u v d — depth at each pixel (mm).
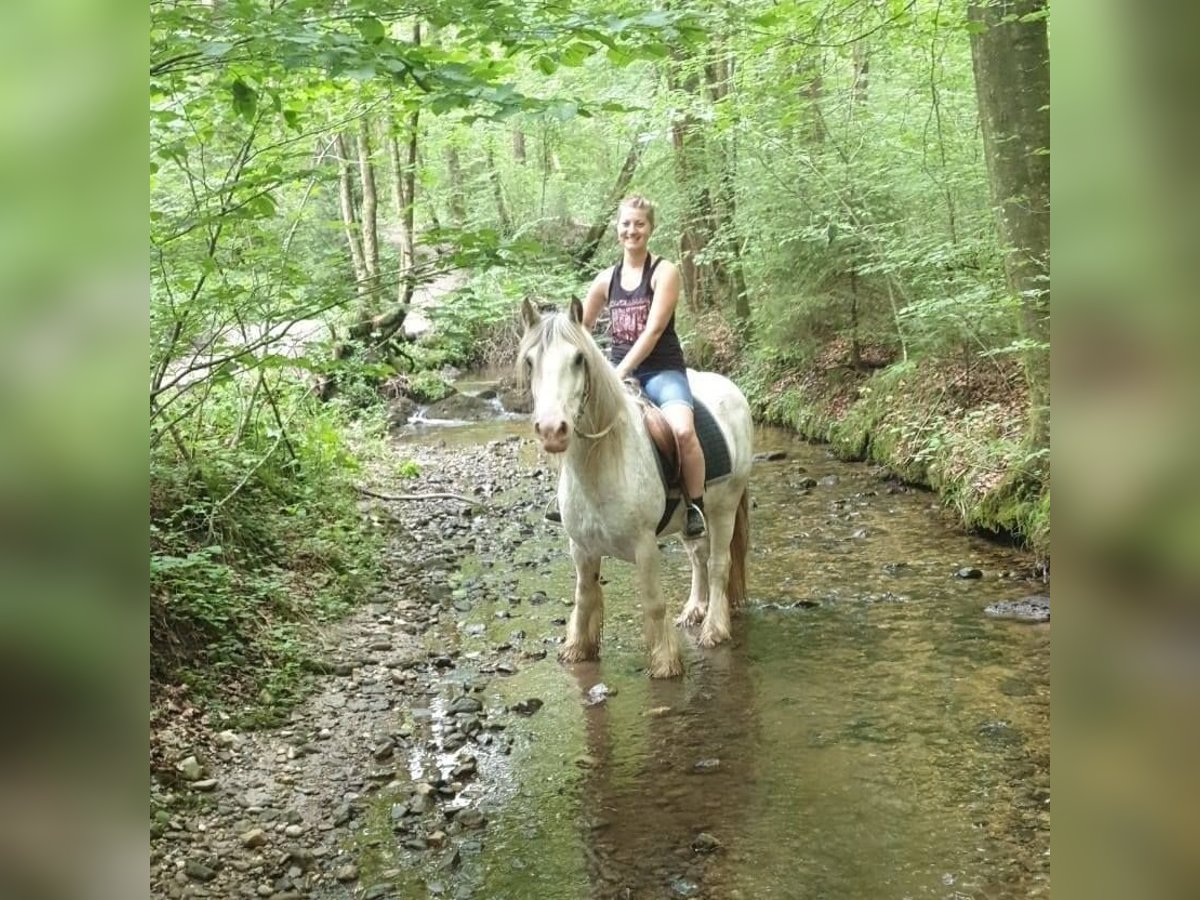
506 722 4062
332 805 3352
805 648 4754
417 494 8445
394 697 4312
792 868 2891
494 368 16188
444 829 3191
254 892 2801
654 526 4426
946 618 5051
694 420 4723
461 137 10289
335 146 9414
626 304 4684
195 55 3127
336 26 3486
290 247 6629
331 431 7656
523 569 6469
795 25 6211
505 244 4281
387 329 10977
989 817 3117
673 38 3584
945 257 7324
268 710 4055
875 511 7410
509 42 3514
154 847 2992
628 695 4316
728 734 3854
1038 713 3861
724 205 12070
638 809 3301
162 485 5230
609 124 11977
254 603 4797
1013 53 5688
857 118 9602
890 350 10539
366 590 5816
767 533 7004
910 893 2725
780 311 10891
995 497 6426
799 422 10859
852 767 3518
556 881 2869
